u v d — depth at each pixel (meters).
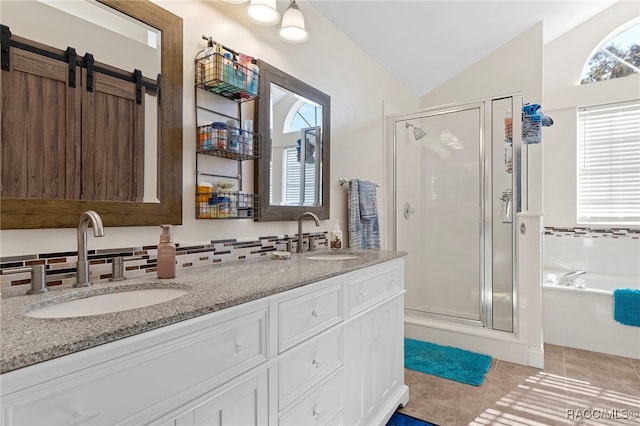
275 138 1.82
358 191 2.45
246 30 1.68
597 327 2.64
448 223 2.88
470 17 2.70
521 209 2.55
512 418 1.76
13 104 0.95
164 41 1.31
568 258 3.46
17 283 0.96
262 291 0.96
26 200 0.96
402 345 1.91
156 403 0.70
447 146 2.88
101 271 1.14
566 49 3.46
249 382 0.93
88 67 1.11
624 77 3.22
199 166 1.45
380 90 2.95
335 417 1.30
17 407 0.52
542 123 2.83
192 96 1.43
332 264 1.48
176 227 1.37
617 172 3.29
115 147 1.17
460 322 2.76
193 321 0.77
